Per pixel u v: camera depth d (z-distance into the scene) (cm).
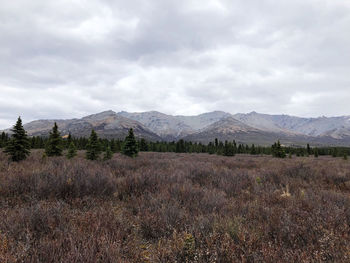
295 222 376
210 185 698
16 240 266
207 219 367
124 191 562
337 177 882
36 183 508
